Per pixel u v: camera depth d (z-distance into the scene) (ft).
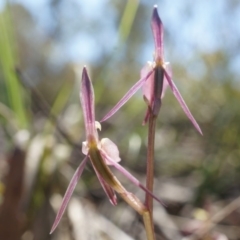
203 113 1.01
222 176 0.69
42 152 0.45
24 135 0.48
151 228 0.21
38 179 0.45
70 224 0.44
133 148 0.76
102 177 0.20
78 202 0.48
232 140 0.79
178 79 1.10
